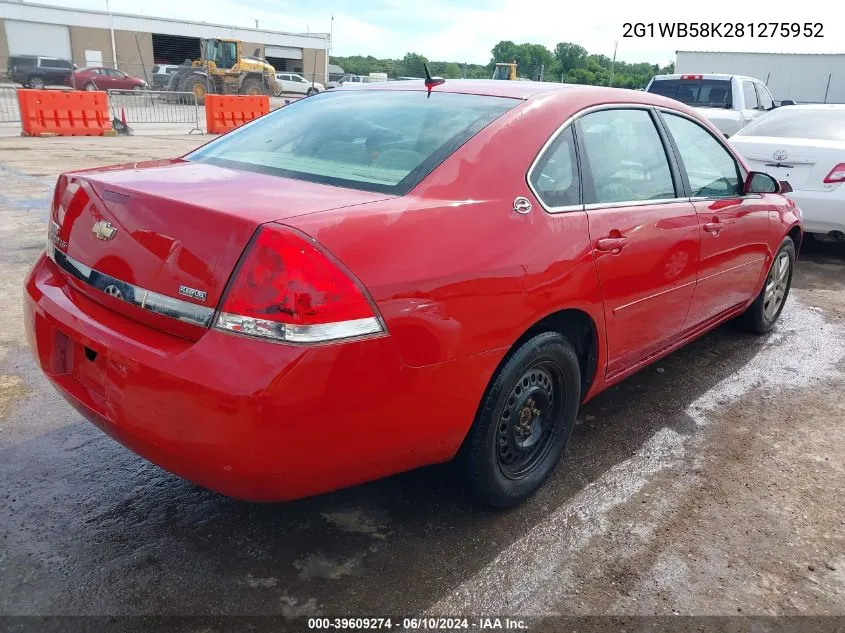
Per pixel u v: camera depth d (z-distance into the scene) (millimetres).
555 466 2965
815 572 2508
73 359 2350
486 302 2283
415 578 2387
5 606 2184
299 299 1863
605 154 2984
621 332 3041
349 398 1980
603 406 3756
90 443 3160
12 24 43312
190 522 2633
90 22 45812
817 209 6566
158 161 2936
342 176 2459
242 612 2205
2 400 3500
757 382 4148
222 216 1964
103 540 2512
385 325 2014
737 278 4055
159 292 2057
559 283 2555
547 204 2611
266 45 52875
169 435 1971
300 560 2449
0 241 6418
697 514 2816
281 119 3164
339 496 2820
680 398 3893
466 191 2381
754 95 12125
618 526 2717
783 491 3012
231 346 1889
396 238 2092
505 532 2645
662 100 3512
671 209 3258
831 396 3994
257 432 1874
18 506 2680
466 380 2285
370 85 3371
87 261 2320
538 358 2598
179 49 49812
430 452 2324
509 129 2617
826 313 5539
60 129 16438
